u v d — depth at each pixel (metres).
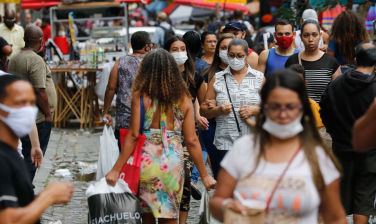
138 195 12.10
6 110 8.13
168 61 12.16
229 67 16.05
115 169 11.92
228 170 8.30
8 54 17.94
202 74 18.50
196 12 76.25
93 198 11.58
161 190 12.05
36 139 14.53
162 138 12.04
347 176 13.44
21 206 8.12
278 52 19.14
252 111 15.46
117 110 17.78
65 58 37.53
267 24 63.56
